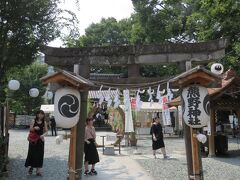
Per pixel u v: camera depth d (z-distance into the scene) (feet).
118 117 73.51
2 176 37.06
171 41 112.37
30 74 131.85
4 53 42.98
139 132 115.96
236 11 67.67
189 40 108.78
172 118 116.98
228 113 111.55
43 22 44.70
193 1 98.32
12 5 41.93
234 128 98.48
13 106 135.44
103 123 140.87
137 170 43.55
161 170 43.60
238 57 68.95
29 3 42.27
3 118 46.91
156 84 29.25
